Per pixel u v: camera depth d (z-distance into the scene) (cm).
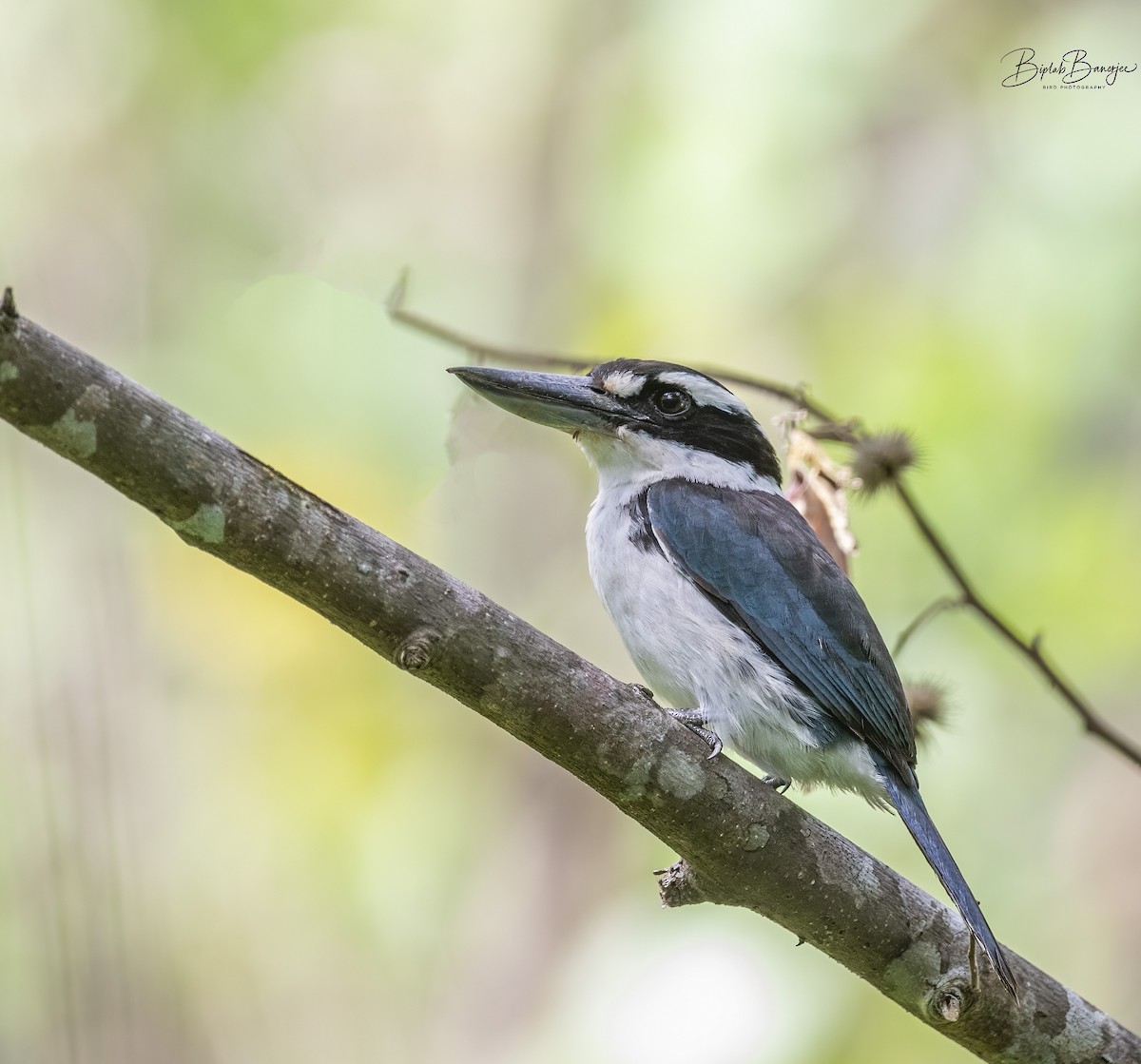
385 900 1355
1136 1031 1162
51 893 1168
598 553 787
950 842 1194
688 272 1270
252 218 1504
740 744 734
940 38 1273
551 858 1388
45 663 1266
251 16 1491
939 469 1195
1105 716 1229
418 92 1565
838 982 984
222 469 523
